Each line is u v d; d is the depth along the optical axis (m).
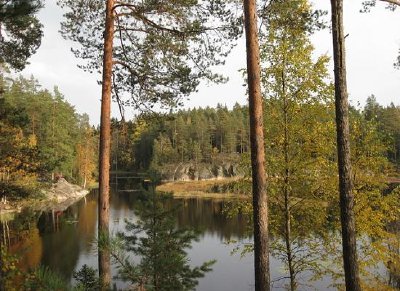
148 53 12.30
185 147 101.06
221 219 39.22
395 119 62.31
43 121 55.44
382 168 12.80
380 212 12.21
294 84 11.34
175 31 11.92
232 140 102.88
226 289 19.44
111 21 11.27
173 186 78.50
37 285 3.77
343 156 8.24
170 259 6.11
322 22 10.92
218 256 25.58
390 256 13.15
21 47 14.15
